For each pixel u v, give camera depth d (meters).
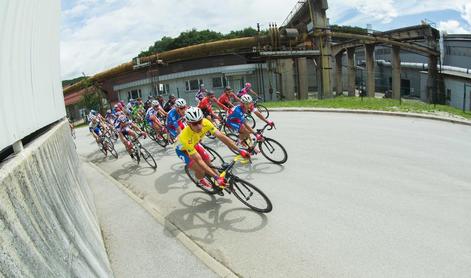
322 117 11.91
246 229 4.30
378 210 4.40
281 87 29.03
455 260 3.24
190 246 3.95
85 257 2.96
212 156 6.91
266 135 9.59
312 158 6.96
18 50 3.03
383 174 5.68
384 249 3.52
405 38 33.28
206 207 5.18
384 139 7.97
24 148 3.06
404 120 10.16
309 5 25.48
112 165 9.19
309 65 48.66
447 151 6.65
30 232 2.06
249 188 4.94
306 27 28.23
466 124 8.81
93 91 35.03
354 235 3.85
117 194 6.23
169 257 3.77
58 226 2.69
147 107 13.96
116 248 4.10
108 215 5.20
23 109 3.05
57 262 2.25
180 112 6.66
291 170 6.34
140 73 30.94
